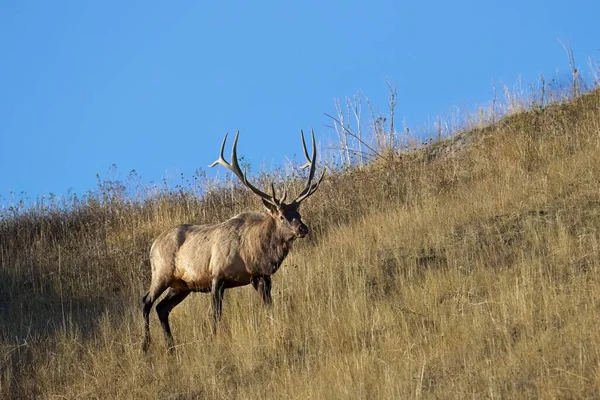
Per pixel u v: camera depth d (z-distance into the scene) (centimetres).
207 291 4334
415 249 4894
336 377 3434
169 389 3884
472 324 3669
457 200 5575
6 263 5875
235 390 3719
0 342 4588
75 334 4616
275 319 4109
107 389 3944
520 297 3712
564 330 3362
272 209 4200
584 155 5584
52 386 4150
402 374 3334
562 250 4316
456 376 3250
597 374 2912
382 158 6806
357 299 4156
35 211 6700
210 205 6588
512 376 3080
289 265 4894
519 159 5981
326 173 6781
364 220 5512
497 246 4709
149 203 6712
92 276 5622
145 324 4338
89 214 6675
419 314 3962
